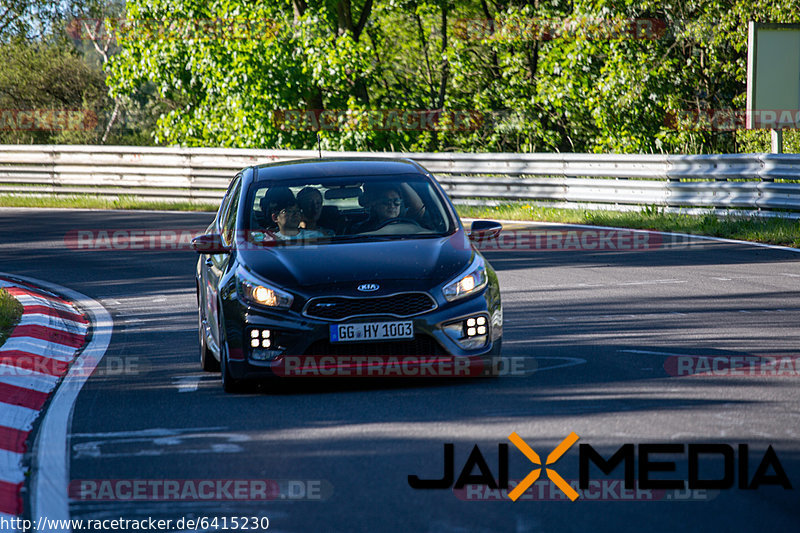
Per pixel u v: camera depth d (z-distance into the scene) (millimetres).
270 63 93188
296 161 28953
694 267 42469
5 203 85688
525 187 67500
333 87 97750
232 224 25750
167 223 68125
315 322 21703
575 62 92062
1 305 34250
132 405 22031
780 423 18188
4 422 20609
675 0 88812
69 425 20312
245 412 20844
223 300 22797
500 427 18531
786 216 52906
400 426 18938
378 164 27938
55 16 142000
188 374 25734
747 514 13680
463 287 22484
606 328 29781
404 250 23422
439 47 120250
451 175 71750
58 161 87438
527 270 43844
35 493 15836
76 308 37969
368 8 106812
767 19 83812
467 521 13688
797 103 61938
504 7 110062
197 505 14844
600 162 63094
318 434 18641
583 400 20484
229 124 95812
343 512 14242
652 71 88125
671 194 58750
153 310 37094
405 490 15117
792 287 36344
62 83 151250
